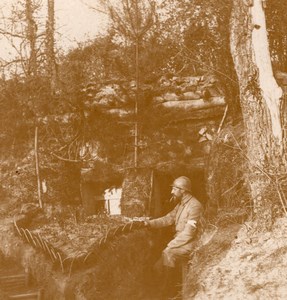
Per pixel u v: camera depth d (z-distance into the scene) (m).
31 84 9.88
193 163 9.74
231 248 7.29
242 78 7.88
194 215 8.58
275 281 6.55
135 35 9.88
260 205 7.50
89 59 10.98
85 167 9.98
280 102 7.75
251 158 7.79
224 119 9.75
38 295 6.90
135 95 9.80
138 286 7.97
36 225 8.92
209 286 6.89
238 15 7.89
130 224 8.45
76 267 7.05
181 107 9.80
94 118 10.01
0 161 10.11
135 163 9.71
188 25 10.84
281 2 10.72
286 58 10.98
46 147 9.93
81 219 9.10
